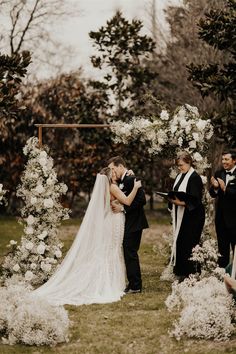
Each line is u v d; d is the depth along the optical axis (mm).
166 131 9430
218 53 17531
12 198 20719
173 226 9078
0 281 9344
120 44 17297
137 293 8492
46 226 9469
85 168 20234
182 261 8945
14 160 20281
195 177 8859
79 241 8727
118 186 8922
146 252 12734
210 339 6301
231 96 11820
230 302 6629
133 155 18625
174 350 6098
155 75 17766
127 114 17859
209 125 9461
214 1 17781
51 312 6551
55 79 20922
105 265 8617
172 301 7523
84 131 18234
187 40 18938
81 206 21969
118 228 8680
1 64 9945
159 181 20531
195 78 11742
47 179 9344
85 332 6672
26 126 20359
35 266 9148
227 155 9227
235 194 8844
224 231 9211
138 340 6402
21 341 6426
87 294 8320
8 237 15547
